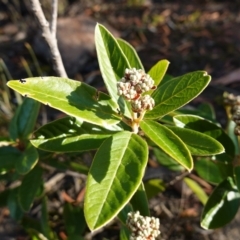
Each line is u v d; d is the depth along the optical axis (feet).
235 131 0.87
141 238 0.75
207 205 0.94
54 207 1.38
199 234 1.30
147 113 0.78
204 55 1.92
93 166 0.69
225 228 1.30
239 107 0.93
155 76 0.84
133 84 0.71
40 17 0.95
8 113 1.59
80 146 0.80
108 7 2.30
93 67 1.89
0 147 1.02
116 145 0.72
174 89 0.78
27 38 2.09
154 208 1.37
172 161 1.15
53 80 0.74
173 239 1.30
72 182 1.45
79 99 0.75
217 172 1.08
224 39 2.00
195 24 2.12
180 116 0.88
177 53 1.94
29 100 1.04
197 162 1.10
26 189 1.02
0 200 1.19
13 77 1.86
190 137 0.76
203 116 1.07
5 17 2.27
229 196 0.95
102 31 0.83
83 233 1.27
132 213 0.78
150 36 2.07
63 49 1.89
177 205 1.38
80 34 1.95
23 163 0.90
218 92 1.72
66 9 2.30
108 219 0.63
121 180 0.67
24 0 2.28
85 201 0.65
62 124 0.82
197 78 0.77
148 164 1.40
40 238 1.07
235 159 0.93
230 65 1.85
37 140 0.80
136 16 2.22
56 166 1.10
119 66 0.82
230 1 2.27
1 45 2.06
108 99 0.78
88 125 0.82
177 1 2.32
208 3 2.28
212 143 0.75
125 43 0.92
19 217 1.12
